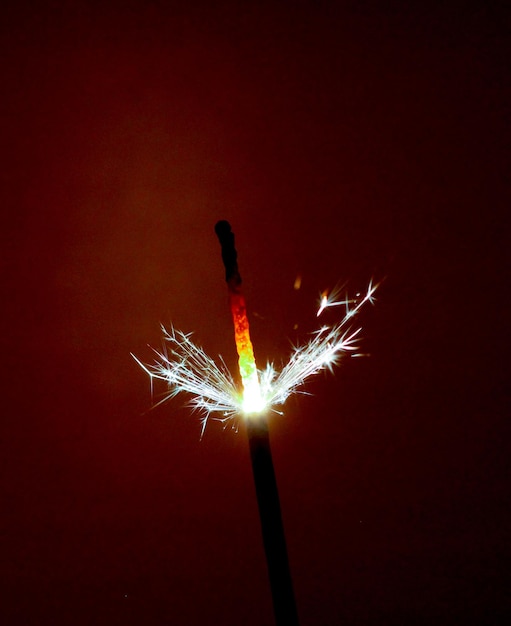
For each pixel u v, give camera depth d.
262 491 0.14
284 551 0.14
